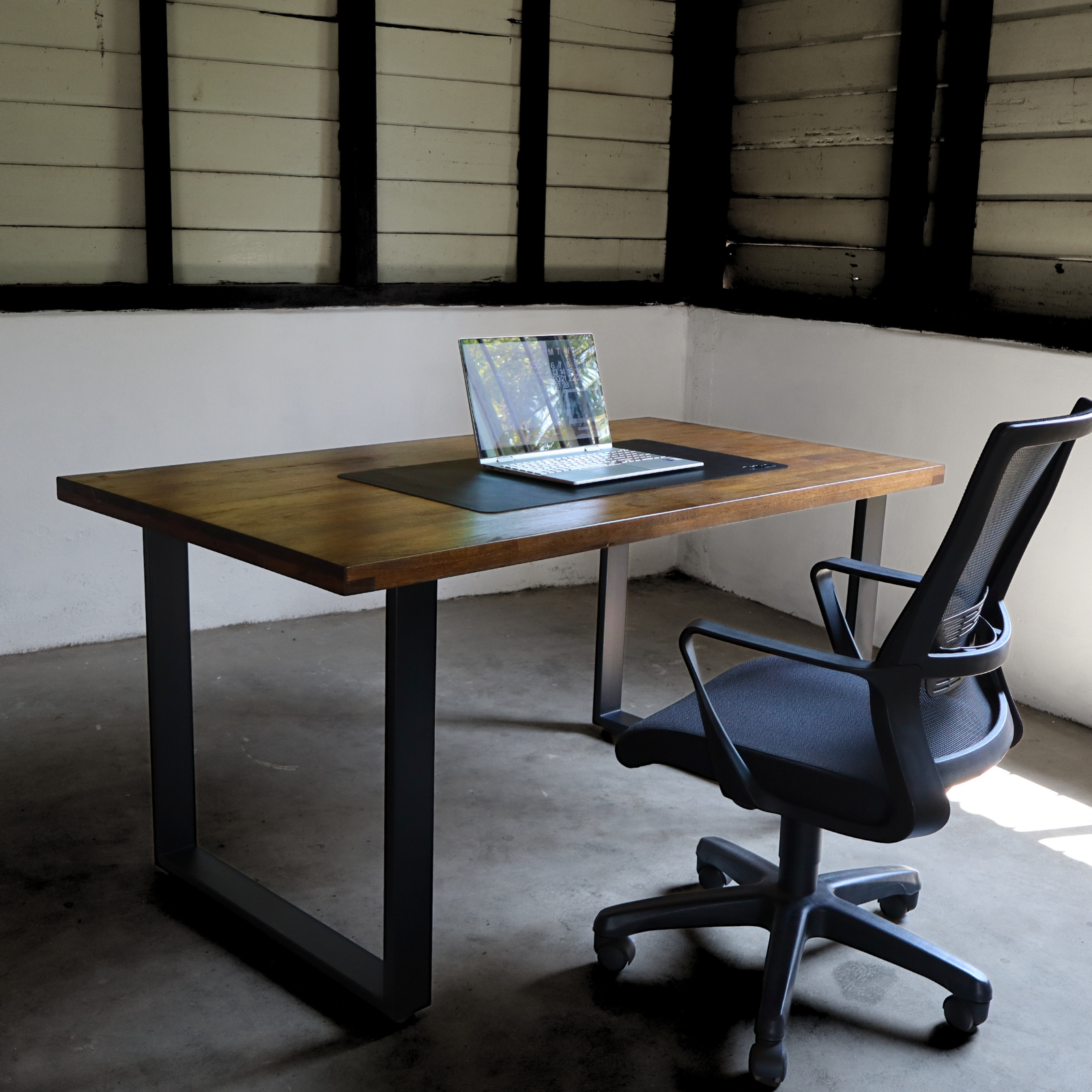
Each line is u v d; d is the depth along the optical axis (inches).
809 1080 66.6
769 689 75.2
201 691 124.6
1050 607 124.3
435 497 77.9
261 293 140.1
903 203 138.9
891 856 93.4
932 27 133.3
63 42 128.0
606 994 74.2
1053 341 122.0
